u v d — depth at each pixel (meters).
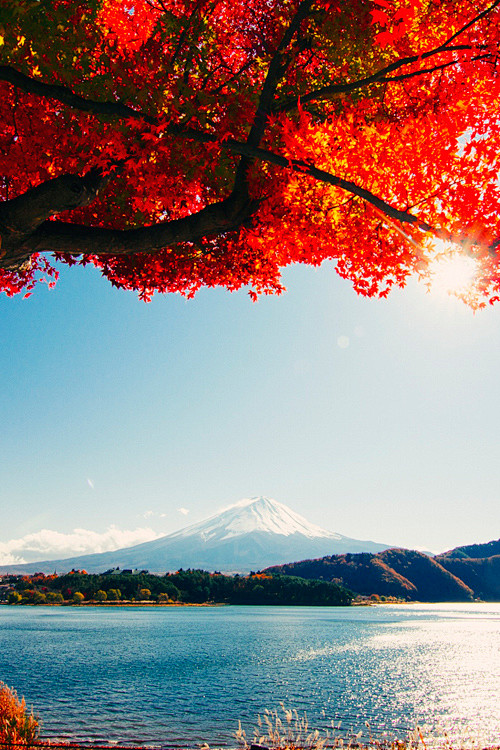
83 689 38.03
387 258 6.53
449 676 49.78
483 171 5.36
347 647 76.88
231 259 8.18
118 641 81.19
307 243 6.73
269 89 5.65
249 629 111.75
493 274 5.46
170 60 5.65
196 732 25.41
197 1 5.54
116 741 23.02
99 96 5.01
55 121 6.12
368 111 6.18
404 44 5.91
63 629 108.31
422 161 5.50
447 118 5.68
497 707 34.34
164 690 38.53
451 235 5.34
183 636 92.31
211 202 7.82
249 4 6.20
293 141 5.30
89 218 7.55
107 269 8.62
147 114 5.07
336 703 34.84
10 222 5.37
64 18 4.74
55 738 22.89
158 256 8.38
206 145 5.45
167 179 6.57
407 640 91.12
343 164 5.77
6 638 85.38
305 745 9.70
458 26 5.69
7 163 6.20
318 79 6.46
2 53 4.89
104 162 5.33
